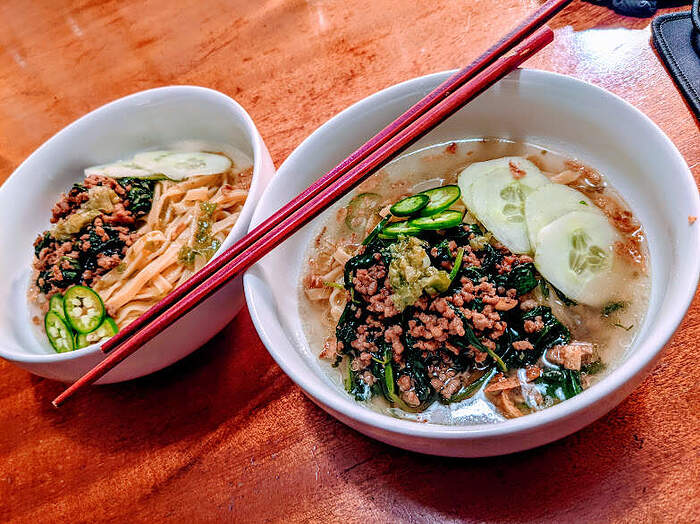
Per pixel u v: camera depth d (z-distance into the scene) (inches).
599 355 7.8
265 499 7.9
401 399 8.0
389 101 9.7
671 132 10.0
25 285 10.9
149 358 8.4
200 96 11.1
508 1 13.0
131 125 12.0
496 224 9.0
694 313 8.1
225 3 15.7
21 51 16.6
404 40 13.1
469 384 7.9
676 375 7.6
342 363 8.6
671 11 11.8
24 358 8.1
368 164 8.2
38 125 14.5
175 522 8.0
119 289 10.5
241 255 7.9
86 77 15.2
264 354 9.3
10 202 11.0
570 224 8.5
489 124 10.2
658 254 8.1
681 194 7.5
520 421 5.9
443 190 9.2
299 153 9.4
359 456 8.0
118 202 11.2
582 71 11.4
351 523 7.5
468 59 12.2
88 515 8.4
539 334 7.9
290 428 8.5
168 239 10.9
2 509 8.8
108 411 9.3
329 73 13.0
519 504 7.2
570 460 7.3
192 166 11.7
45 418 9.5
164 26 15.7
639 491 6.9
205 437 8.7
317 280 9.5
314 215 8.1
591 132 9.2
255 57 14.0
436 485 7.5
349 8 14.3
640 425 7.4
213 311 8.5
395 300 7.8
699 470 6.9
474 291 8.0
